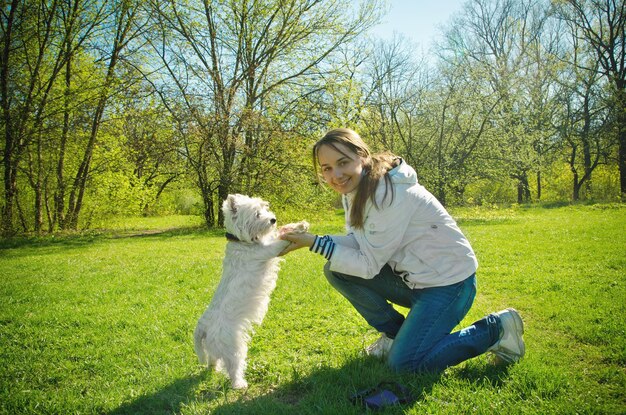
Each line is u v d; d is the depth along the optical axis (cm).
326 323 451
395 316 350
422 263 308
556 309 444
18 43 1712
